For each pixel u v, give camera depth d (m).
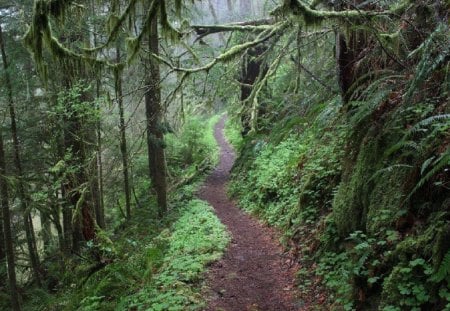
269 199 11.48
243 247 9.02
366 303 4.93
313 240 7.27
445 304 3.83
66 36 10.63
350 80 7.53
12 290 10.28
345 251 6.13
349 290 5.27
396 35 6.46
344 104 7.79
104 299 7.86
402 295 4.28
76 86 10.93
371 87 6.42
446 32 5.08
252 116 17.09
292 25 9.95
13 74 10.70
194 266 7.57
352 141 7.10
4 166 10.26
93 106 12.08
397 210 5.10
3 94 10.80
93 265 10.70
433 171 4.05
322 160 8.55
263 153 15.20
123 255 10.49
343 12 6.53
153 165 17.28
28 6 11.05
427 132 5.25
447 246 3.98
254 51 18.03
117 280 8.33
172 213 13.58
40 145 12.67
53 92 11.56
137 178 19.42
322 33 9.52
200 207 13.55
